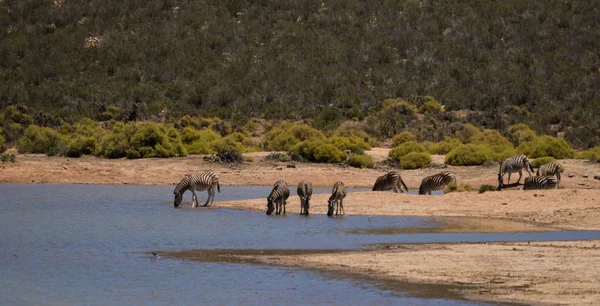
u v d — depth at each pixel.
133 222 60.66
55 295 37.66
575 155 108.31
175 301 36.50
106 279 40.84
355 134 139.50
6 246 50.12
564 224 58.22
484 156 102.62
